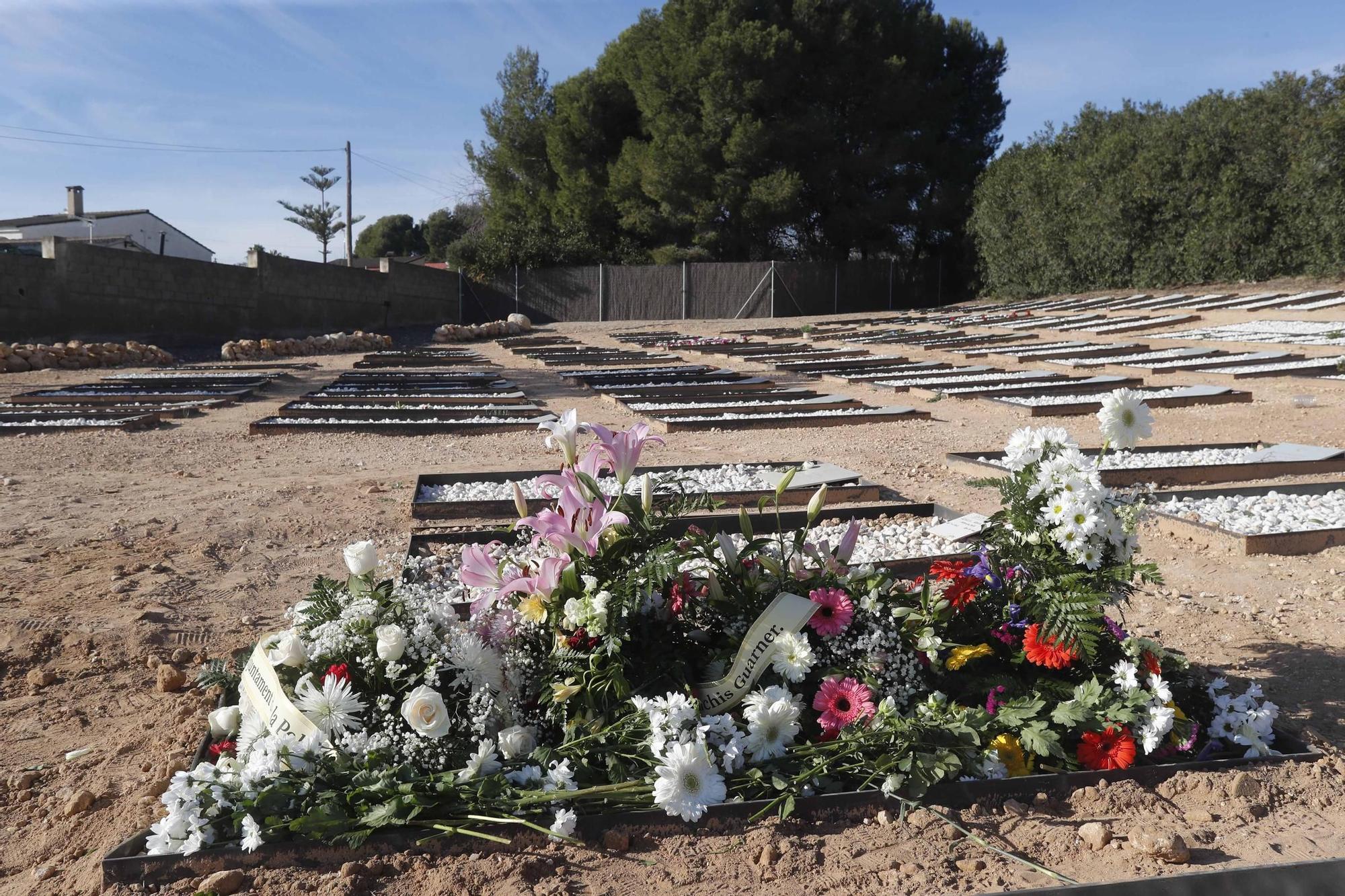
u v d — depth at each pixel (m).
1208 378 13.27
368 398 13.94
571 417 3.53
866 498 7.74
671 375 17.33
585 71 39.62
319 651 3.25
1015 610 3.66
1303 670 4.32
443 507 7.34
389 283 34.97
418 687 3.12
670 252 37.94
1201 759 3.38
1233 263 26.95
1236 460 8.72
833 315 37.50
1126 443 3.82
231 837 2.86
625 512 3.47
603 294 38.53
